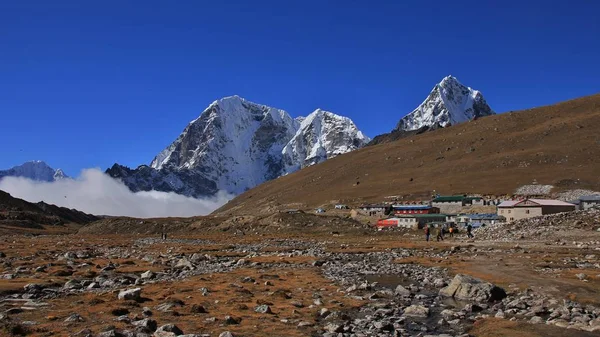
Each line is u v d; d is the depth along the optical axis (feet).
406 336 73.82
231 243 351.46
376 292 115.44
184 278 136.56
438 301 106.32
